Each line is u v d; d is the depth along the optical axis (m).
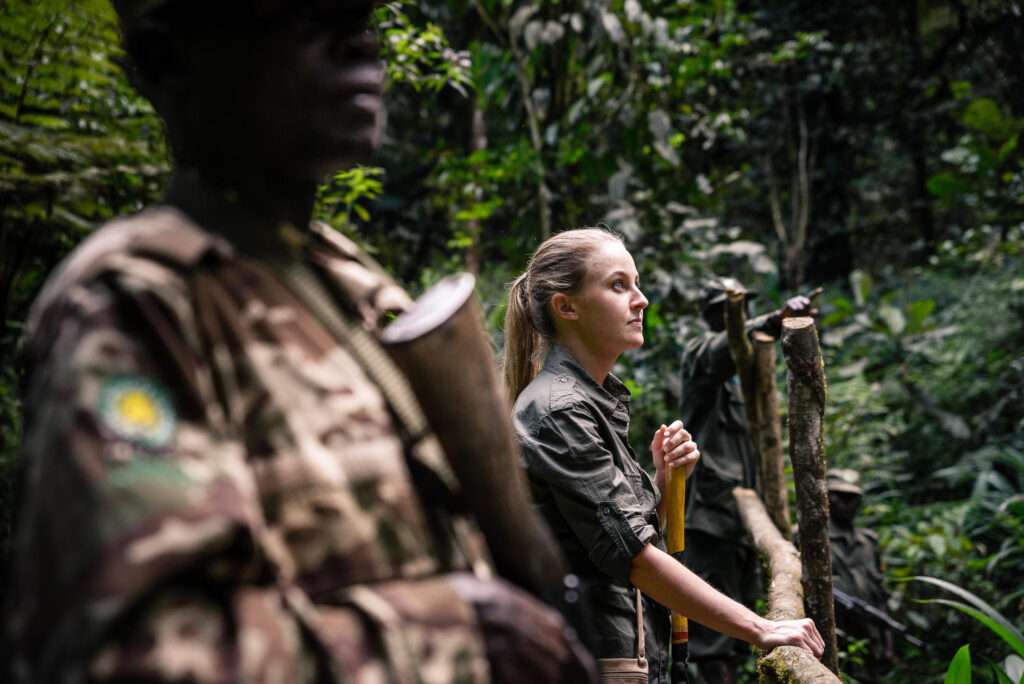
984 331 9.01
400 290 0.95
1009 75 10.66
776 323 3.98
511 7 8.16
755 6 11.03
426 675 0.73
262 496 0.73
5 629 0.67
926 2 11.23
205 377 0.72
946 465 8.42
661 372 7.55
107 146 4.00
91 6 3.81
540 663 0.79
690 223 8.00
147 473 0.65
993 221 10.26
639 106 7.54
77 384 0.66
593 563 2.10
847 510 5.67
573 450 2.08
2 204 3.91
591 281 2.29
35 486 0.66
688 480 4.95
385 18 4.39
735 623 2.08
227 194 0.83
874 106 11.57
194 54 0.83
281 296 0.80
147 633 0.63
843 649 5.47
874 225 12.78
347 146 0.85
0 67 3.81
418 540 0.79
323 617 0.71
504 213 9.09
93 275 0.70
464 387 0.87
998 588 6.48
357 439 0.77
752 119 11.23
